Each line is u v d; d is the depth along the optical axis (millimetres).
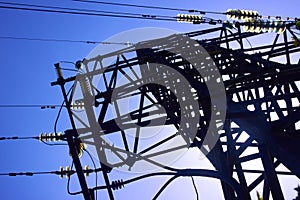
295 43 9820
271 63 10211
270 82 9242
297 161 8008
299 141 8250
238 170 9281
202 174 9516
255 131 8703
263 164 8398
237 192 9078
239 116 8930
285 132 8617
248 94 10969
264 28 10141
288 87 9875
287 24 10047
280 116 9430
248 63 10938
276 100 9477
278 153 8320
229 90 9539
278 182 8156
